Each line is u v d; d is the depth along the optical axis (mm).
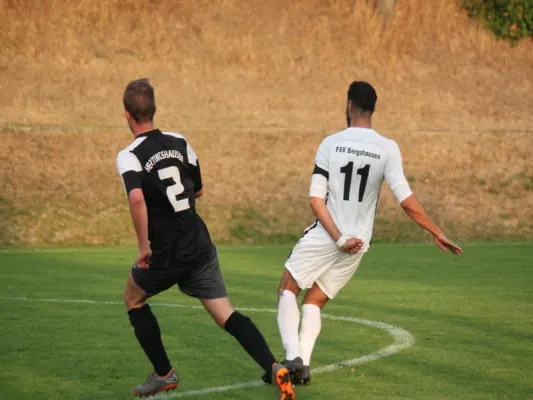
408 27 92438
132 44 86375
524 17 92625
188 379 21812
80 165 67312
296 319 21484
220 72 84438
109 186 65188
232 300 36000
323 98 82125
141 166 18719
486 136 74938
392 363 23656
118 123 75500
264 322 30703
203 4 92250
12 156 67188
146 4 91062
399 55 89312
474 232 63469
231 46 87438
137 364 23750
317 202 21078
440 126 78375
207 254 19250
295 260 21656
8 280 42344
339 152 21188
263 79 84188
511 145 74062
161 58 85312
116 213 62250
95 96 79062
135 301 19641
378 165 21062
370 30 91312
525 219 65250
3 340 27328
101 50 85125
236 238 61031
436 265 47688
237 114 78438
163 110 77875
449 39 92062
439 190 68000
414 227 62656
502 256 51844
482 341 26844
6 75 80625
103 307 34250
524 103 83688
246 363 23719
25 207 61719
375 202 21531
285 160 70562
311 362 23812
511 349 25594
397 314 32062
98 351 25562
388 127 77500
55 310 33469
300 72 85625
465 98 83625
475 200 67062
